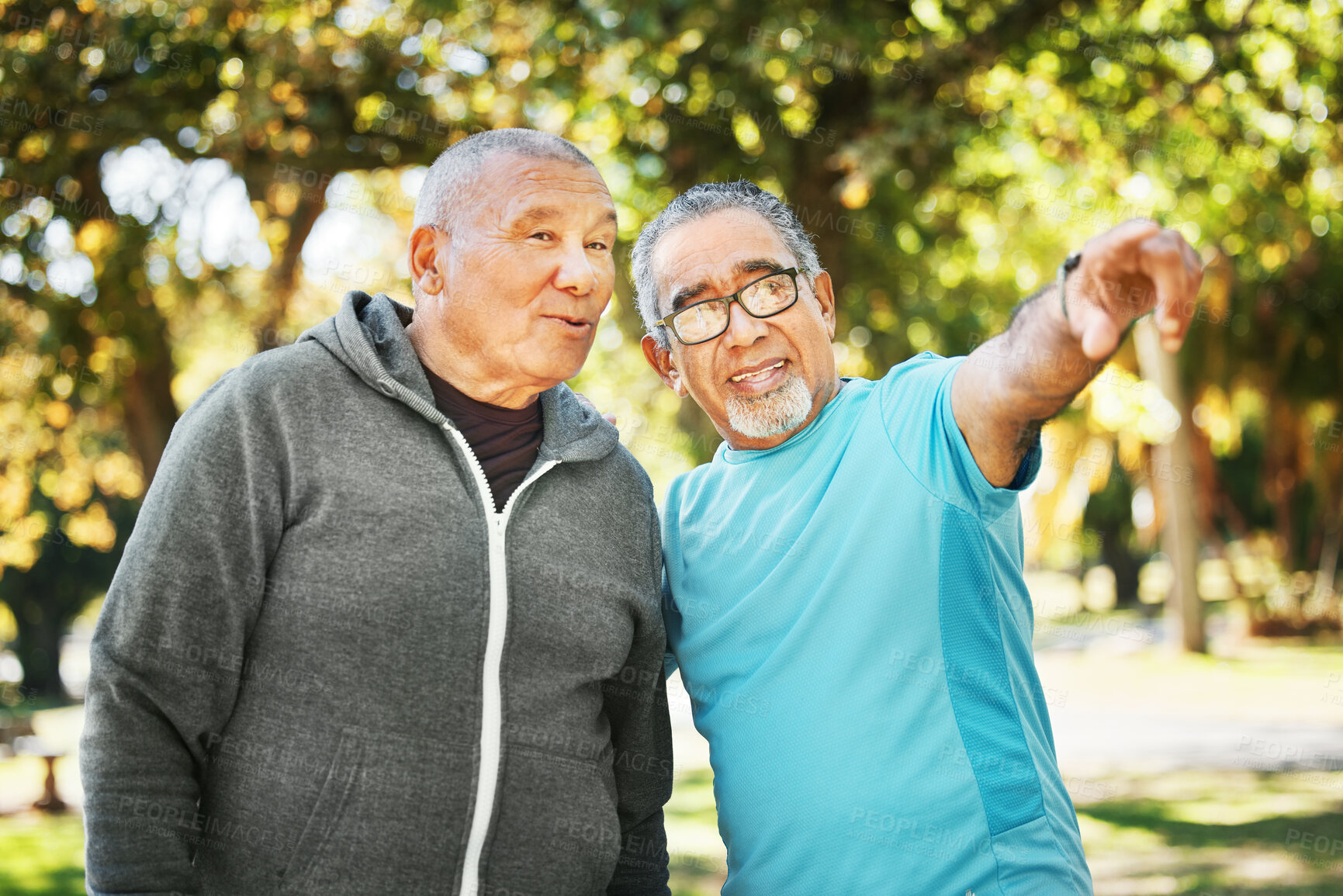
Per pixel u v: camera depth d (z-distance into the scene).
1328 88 7.75
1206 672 16.70
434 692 1.80
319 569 1.78
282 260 7.75
